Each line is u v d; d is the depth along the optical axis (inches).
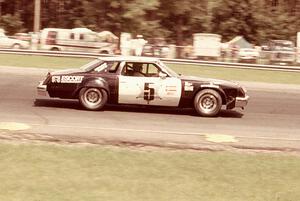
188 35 3292.3
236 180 487.8
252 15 3528.5
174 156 547.2
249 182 485.1
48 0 3346.5
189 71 1507.1
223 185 472.1
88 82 778.2
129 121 725.9
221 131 703.7
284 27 3639.3
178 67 1599.4
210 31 3385.8
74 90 780.6
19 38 2006.6
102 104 785.6
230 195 448.5
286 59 1801.2
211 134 668.1
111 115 761.0
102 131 639.1
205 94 799.7
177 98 793.6
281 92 1226.6
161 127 700.7
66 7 3260.3
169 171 498.9
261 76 1528.1
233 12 3531.0
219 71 1576.0
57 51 1796.3
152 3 2581.2
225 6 3491.6
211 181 480.1
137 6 2561.5
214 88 799.1
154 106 805.2
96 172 480.4
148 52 1785.2
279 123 802.2
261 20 3550.7
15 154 512.1
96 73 784.9
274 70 1717.5
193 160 537.6
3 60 1531.7
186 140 622.8
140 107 842.8
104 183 453.7
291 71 1712.6
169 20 3203.7
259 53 1811.0
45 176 459.8
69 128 643.5
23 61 1541.6
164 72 796.0
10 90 955.3
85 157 521.7
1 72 1258.0
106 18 2672.2
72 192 427.2
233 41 2482.8
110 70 789.2
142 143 593.0
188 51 1817.2
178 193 443.5
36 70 1339.8
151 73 792.9
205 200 431.8
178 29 3216.0
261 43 3555.6
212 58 1823.3
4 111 738.8
